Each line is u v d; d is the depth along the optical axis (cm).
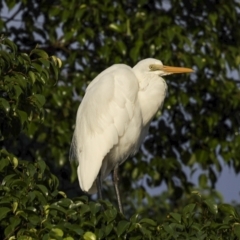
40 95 852
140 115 1051
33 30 1380
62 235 708
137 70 1061
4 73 841
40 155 1289
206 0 1373
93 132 1038
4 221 754
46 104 1280
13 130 887
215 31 1399
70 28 1316
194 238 741
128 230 741
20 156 1294
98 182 1034
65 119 1288
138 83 1055
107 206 763
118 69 1055
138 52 1281
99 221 748
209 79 1373
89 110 1041
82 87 1319
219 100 1384
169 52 1292
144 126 1077
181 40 1305
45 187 765
